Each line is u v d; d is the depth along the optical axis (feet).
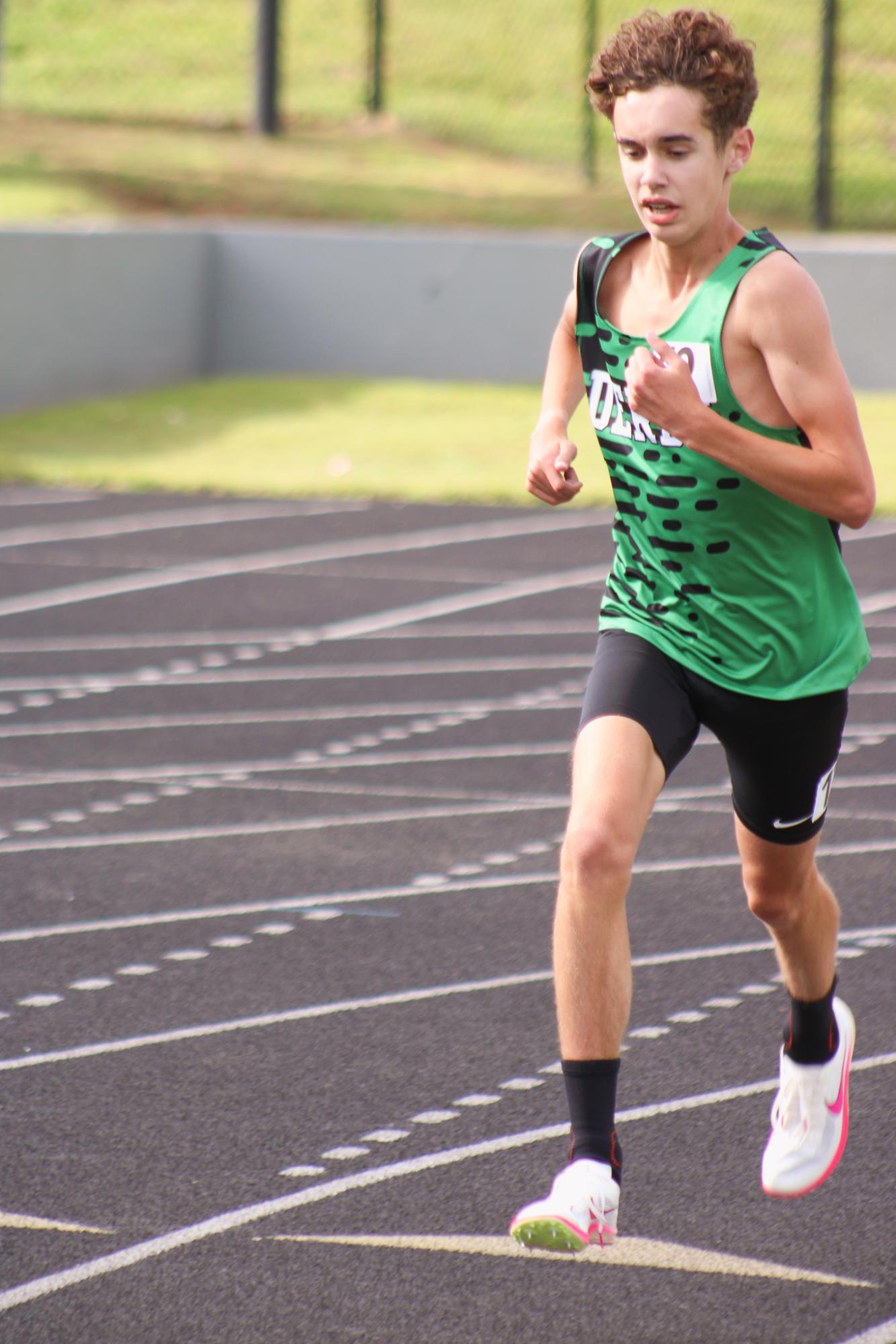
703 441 40.83
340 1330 41.16
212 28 409.08
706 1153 51.03
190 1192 48.47
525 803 90.74
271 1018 61.72
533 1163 50.37
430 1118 53.47
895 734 104.73
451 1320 41.63
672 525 43.34
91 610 140.97
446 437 235.40
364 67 384.68
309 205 309.22
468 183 327.67
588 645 129.90
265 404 256.11
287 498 199.82
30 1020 61.52
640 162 41.55
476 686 117.08
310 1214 47.16
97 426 239.30
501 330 270.87
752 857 45.55
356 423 244.01
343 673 120.98
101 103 371.35
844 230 311.47
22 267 243.40
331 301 276.41
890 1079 56.54
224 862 80.38
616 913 40.75
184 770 96.84
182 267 273.13
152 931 71.00
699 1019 61.77
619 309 43.91
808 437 41.81
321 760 99.14
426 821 87.30
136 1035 60.13
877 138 353.92
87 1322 41.47
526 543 172.55
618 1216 47.11
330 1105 54.44
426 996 63.98
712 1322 41.63
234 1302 42.45
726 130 41.52
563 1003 40.70
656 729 42.91
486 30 399.44
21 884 76.95
